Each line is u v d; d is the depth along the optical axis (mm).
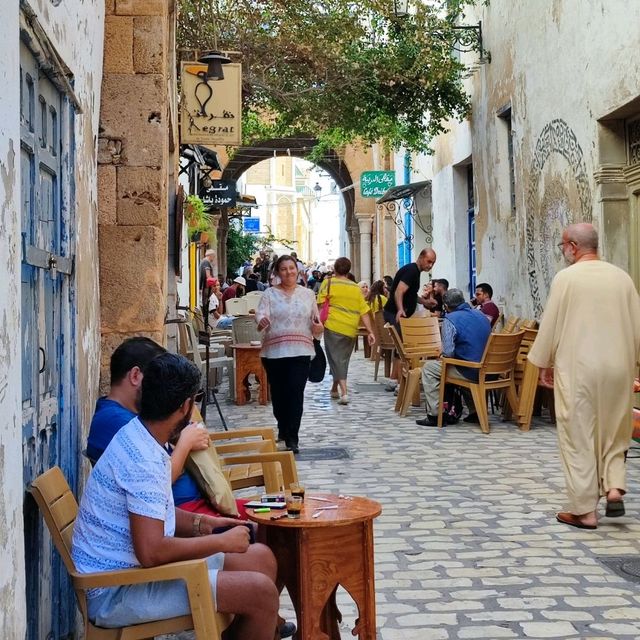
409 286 13141
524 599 4824
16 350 2756
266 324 8852
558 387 6262
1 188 2600
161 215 6844
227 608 3395
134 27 6875
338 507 4016
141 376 4070
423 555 5621
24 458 3402
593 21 10391
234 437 5727
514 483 7562
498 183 15000
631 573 5230
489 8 15039
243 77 13602
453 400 10688
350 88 14789
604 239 10258
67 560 3342
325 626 4090
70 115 4582
